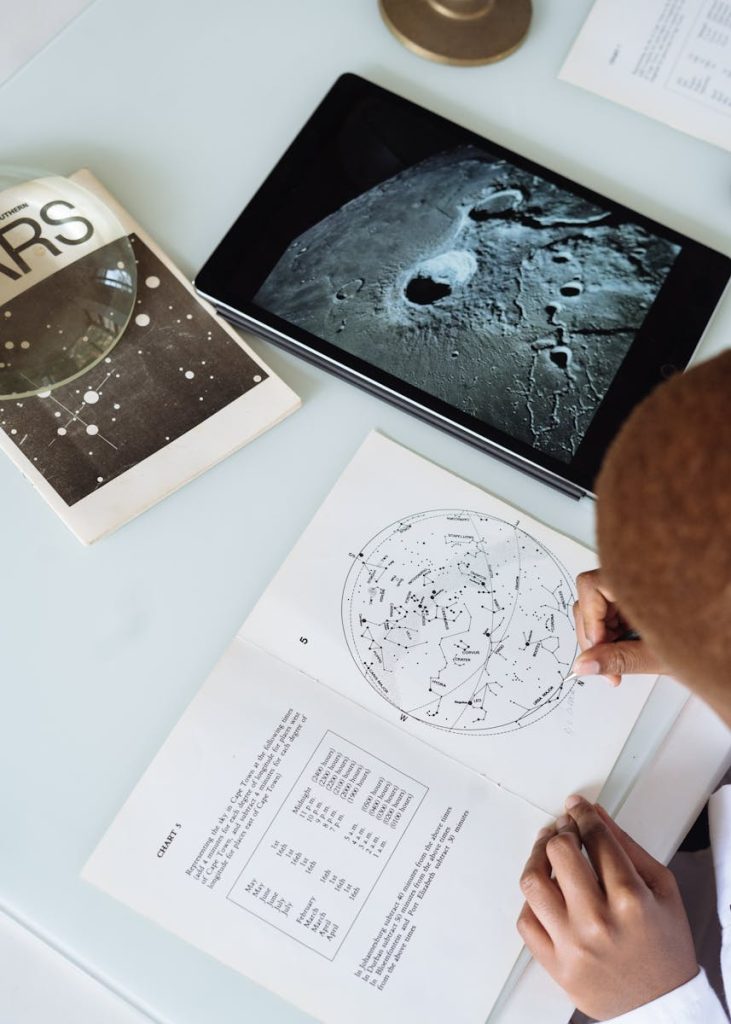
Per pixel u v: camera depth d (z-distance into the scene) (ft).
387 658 2.13
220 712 2.07
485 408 2.26
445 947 1.96
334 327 2.30
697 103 2.63
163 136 2.53
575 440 2.24
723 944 2.24
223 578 2.17
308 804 2.02
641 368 2.31
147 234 2.41
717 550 0.98
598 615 2.10
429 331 2.31
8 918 1.97
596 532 1.13
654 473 1.01
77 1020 3.42
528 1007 1.95
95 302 2.29
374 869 1.99
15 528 2.17
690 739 2.12
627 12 2.69
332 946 1.95
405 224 2.41
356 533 2.22
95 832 2.00
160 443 2.23
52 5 4.53
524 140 2.58
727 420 0.97
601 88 2.63
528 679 2.13
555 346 2.32
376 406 2.33
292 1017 1.94
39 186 2.36
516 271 2.38
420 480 2.27
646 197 2.55
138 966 1.94
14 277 2.29
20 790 2.01
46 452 2.19
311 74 2.61
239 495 2.23
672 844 2.08
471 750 2.07
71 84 2.56
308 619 2.15
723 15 2.69
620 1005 1.96
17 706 2.06
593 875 1.94
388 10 2.63
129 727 2.06
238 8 2.65
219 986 1.94
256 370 2.29
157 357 2.29
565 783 2.07
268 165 2.53
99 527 2.15
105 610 2.13
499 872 2.00
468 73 2.63
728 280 2.43
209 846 1.99
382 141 2.49
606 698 2.13
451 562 2.21
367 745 2.06
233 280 2.31
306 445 2.29
